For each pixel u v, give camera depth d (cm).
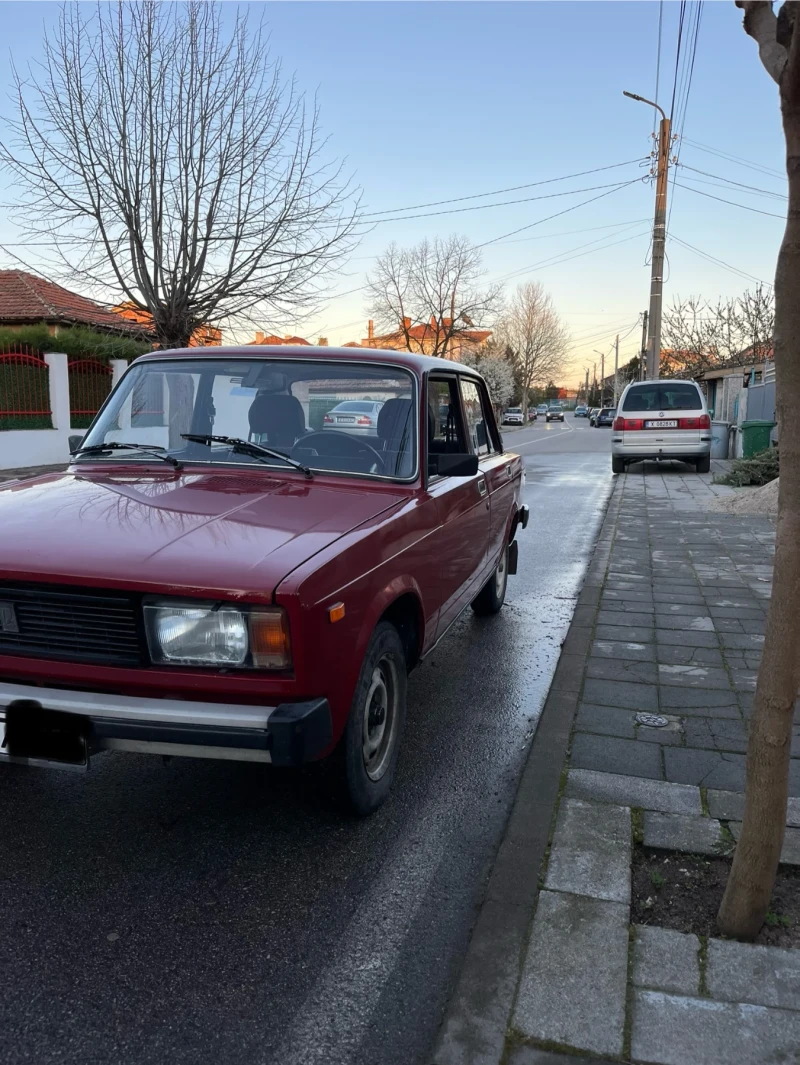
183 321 1819
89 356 1986
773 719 238
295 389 398
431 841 322
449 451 451
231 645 260
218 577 258
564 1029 217
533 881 281
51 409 1873
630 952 245
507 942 251
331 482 367
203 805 346
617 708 435
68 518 304
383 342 6284
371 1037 222
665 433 1722
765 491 1164
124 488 346
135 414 411
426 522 369
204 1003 233
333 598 275
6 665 275
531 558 880
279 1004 234
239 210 1747
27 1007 231
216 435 399
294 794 355
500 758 399
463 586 465
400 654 350
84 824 329
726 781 352
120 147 1658
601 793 340
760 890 246
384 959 253
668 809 327
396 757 355
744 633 568
